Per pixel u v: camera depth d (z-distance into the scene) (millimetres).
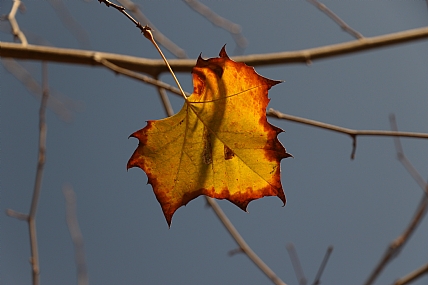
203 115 2094
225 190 2107
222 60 2078
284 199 2100
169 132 2098
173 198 2105
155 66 2375
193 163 2104
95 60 2320
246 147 2098
